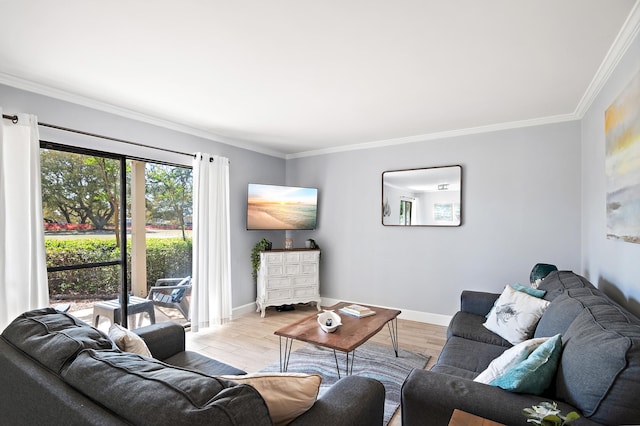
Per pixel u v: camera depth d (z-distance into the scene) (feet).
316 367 9.45
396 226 14.35
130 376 3.04
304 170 17.07
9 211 8.03
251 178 15.48
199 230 12.57
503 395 4.22
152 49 6.90
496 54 7.06
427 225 13.53
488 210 12.38
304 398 3.64
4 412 3.91
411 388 4.56
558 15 5.67
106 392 2.91
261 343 11.34
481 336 7.79
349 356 10.19
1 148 7.70
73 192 9.71
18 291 8.07
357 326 8.49
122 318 10.89
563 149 11.13
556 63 7.43
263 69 7.84
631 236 6.06
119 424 2.64
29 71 7.88
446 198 13.12
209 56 7.20
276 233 17.01
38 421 3.35
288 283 15.10
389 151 14.56
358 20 5.86
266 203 15.11
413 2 5.36
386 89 9.00
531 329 7.10
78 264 9.81
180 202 12.98
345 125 12.34
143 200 11.68
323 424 3.63
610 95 7.52
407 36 6.39
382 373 9.06
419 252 13.79
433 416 4.38
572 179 10.99
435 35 6.34
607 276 7.95
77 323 4.67
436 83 8.58
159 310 12.14
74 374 3.27
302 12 5.64
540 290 8.31
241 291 14.90
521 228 11.80
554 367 4.38
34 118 8.27
